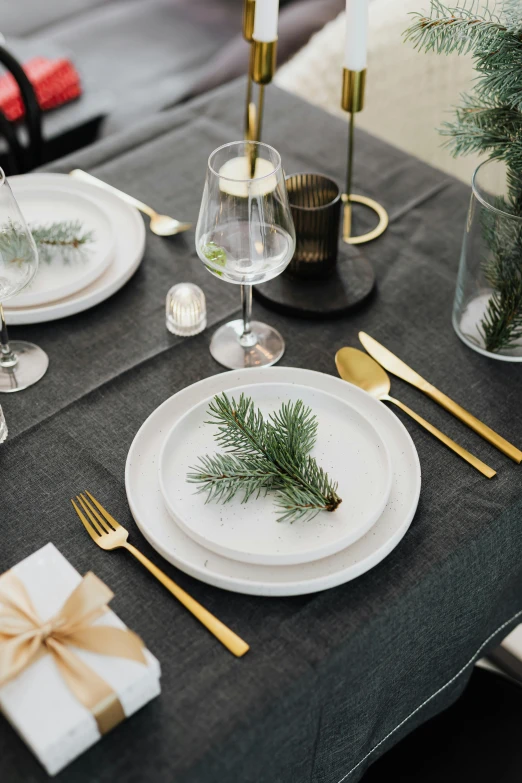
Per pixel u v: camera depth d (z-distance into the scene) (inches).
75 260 38.8
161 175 46.4
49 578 25.5
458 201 45.0
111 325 37.5
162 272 40.4
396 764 36.9
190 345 36.5
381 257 41.7
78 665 23.1
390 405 34.0
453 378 35.4
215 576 26.3
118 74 84.7
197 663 25.4
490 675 40.6
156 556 28.3
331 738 29.5
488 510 30.1
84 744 23.0
